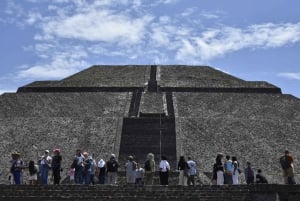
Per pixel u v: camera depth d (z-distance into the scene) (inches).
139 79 2172.7
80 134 1585.9
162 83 2113.7
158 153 1475.1
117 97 1934.1
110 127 1626.5
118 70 2369.6
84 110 1800.0
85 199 874.8
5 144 1523.1
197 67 2443.4
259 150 1503.4
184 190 882.1
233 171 994.7
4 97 1919.3
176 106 1824.6
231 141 1550.2
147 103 1863.9
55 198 875.4
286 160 914.1
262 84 2134.6
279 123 1689.2
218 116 1744.6
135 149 1494.8
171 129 1614.2
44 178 957.2
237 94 1968.5
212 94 1962.4
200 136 1572.3
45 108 1819.6
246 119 1711.4
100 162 1019.3
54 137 1568.7
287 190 872.9
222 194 878.4
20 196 877.2
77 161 970.7
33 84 2146.9
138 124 1643.7
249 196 876.6
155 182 1095.0
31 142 1536.7
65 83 2128.4
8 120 1688.0
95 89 2044.8
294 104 1872.5
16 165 953.5
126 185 896.9
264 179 987.9
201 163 1416.1
